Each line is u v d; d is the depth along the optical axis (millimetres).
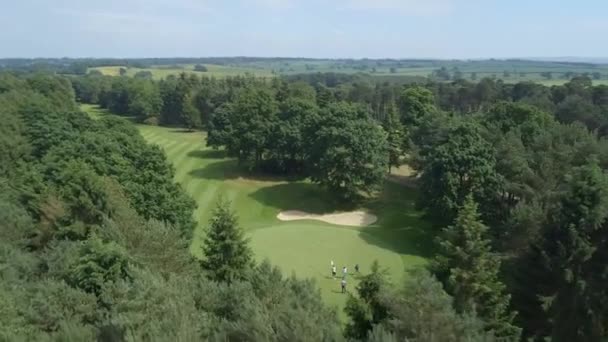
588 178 32531
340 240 50531
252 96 85062
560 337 29688
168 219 47438
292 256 45594
